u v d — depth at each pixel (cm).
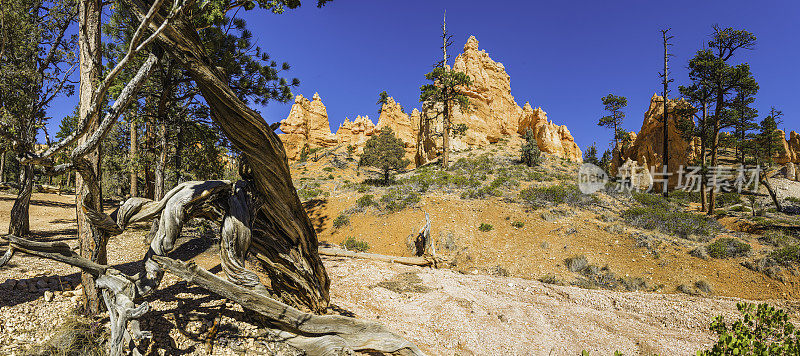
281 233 640
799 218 2023
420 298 992
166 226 556
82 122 406
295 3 685
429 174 3172
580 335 810
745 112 2547
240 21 1184
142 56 959
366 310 859
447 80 3619
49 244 441
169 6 422
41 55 1055
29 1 1005
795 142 4844
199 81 426
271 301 533
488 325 832
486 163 3575
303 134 8375
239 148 508
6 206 1612
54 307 523
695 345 762
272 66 1270
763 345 360
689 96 2475
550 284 1234
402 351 551
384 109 8406
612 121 4422
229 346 545
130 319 448
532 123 5628
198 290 683
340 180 4500
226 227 561
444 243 1708
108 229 527
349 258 1430
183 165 1207
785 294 1134
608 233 1653
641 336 811
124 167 1131
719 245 1439
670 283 1290
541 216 1894
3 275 605
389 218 2025
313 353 547
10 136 398
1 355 412
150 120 1158
